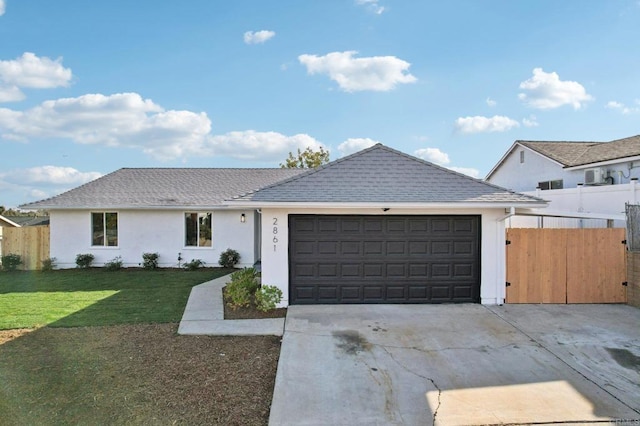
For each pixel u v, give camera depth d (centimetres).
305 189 994
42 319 889
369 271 1001
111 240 1725
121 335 773
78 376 580
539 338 746
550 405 500
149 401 504
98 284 1343
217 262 1731
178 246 1725
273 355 668
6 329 815
